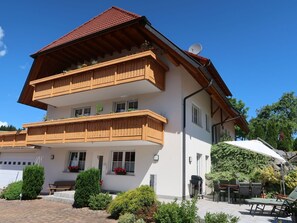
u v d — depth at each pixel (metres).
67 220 7.93
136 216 7.56
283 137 33.25
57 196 12.42
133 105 13.96
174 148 11.89
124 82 11.98
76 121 12.85
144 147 12.69
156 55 12.80
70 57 16.70
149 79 11.52
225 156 15.13
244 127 24.91
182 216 6.49
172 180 11.57
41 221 7.82
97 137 12.05
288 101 48.94
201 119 15.11
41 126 14.66
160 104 12.83
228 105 16.58
